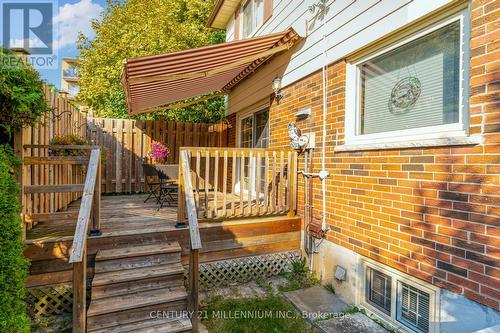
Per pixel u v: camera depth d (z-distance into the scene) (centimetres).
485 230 254
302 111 527
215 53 492
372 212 380
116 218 520
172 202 718
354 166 412
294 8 571
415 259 321
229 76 770
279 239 514
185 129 1014
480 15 263
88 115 886
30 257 363
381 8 368
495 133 249
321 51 486
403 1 337
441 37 308
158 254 405
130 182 920
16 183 299
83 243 303
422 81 329
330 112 462
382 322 361
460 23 286
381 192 366
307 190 516
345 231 428
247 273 491
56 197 530
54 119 537
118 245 408
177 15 1498
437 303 297
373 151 379
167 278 384
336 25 450
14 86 289
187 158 452
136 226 459
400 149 341
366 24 392
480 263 258
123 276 365
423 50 329
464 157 273
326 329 345
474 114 266
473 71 268
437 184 298
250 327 360
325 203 471
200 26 1462
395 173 347
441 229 293
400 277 340
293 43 563
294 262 517
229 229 477
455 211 280
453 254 281
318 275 487
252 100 763
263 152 513
